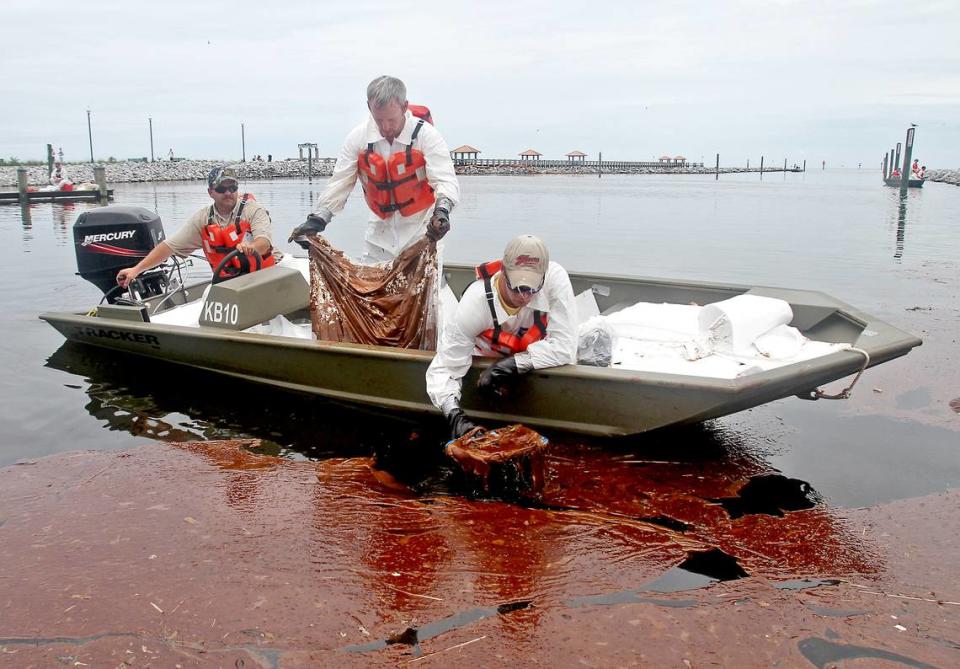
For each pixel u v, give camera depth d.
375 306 4.86
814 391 4.08
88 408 4.98
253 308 5.29
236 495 3.64
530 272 3.64
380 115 4.59
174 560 2.98
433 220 4.54
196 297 6.94
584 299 5.78
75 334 5.99
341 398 4.81
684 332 4.86
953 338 6.37
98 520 3.35
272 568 2.92
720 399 3.69
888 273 10.06
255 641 2.47
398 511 3.47
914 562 2.97
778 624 2.54
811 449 4.21
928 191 37.56
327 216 5.06
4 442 4.41
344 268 4.97
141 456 4.18
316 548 3.09
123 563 2.96
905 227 16.86
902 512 3.43
